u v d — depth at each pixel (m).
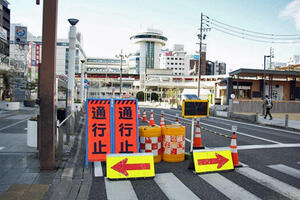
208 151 5.90
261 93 37.88
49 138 5.32
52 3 5.21
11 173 5.14
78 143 8.42
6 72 28.45
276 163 6.62
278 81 39.09
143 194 4.42
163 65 168.75
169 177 5.37
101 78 104.06
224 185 4.95
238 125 15.88
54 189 4.40
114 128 6.23
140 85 105.94
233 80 36.84
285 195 4.50
